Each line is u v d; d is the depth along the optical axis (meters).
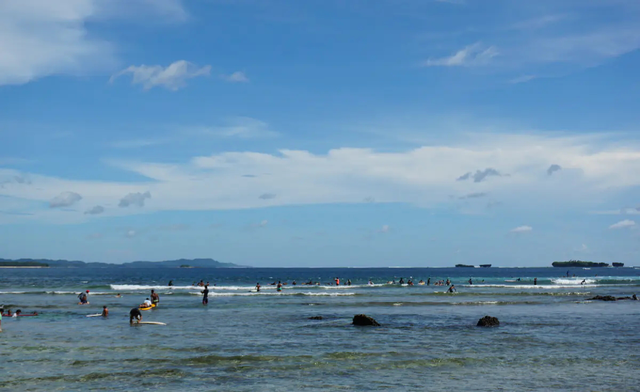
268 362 22.00
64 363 21.53
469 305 50.84
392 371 20.56
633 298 60.56
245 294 63.44
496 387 18.28
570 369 21.23
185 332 30.50
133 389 17.61
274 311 43.22
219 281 126.56
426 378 19.48
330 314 41.09
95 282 110.06
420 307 48.19
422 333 30.84
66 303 49.31
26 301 51.44
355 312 42.88
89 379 18.88
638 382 19.19
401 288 84.69
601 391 17.95
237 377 19.39
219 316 39.03
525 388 18.20
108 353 23.70
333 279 152.00
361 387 18.09
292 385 18.30
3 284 95.00
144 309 43.56
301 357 23.03
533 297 63.06
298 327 33.12
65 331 30.72
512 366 21.70
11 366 20.92
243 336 29.12
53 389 17.52
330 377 19.50
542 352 24.89
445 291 74.56
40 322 35.03
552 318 39.28
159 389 17.61
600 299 58.97
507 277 176.62
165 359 22.41
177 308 45.28
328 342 27.27
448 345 26.66
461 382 18.94
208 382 18.62
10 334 29.44
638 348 26.19
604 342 27.95
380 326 33.91
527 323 36.00
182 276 171.12
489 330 32.31
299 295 63.16
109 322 35.09
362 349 25.25
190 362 21.84
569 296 66.12
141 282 112.94
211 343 26.64
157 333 30.02
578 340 28.56
